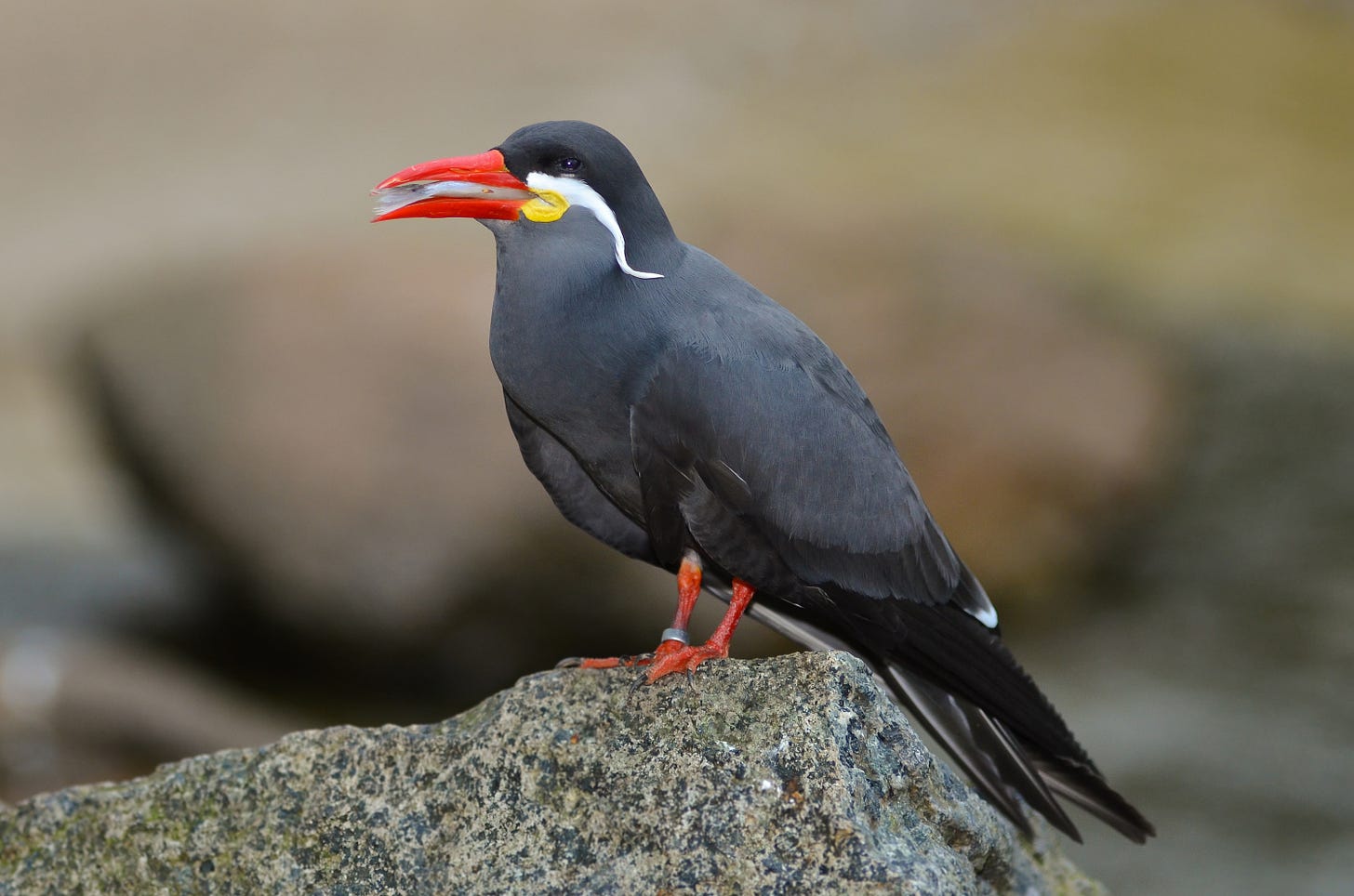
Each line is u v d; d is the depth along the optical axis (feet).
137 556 61.26
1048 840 26.50
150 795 21.93
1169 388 58.39
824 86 112.88
